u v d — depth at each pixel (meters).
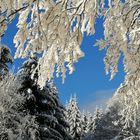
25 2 3.79
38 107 22.23
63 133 24.91
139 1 4.85
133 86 5.80
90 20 4.03
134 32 5.05
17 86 18.97
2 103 17.94
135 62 5.20
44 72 4.12
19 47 3.94
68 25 3.94
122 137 29.80
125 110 6.72
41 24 3.85
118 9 4.36
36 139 19.97
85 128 73.00
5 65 21.52
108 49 5.04
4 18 3.80
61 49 4.00
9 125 18.00
